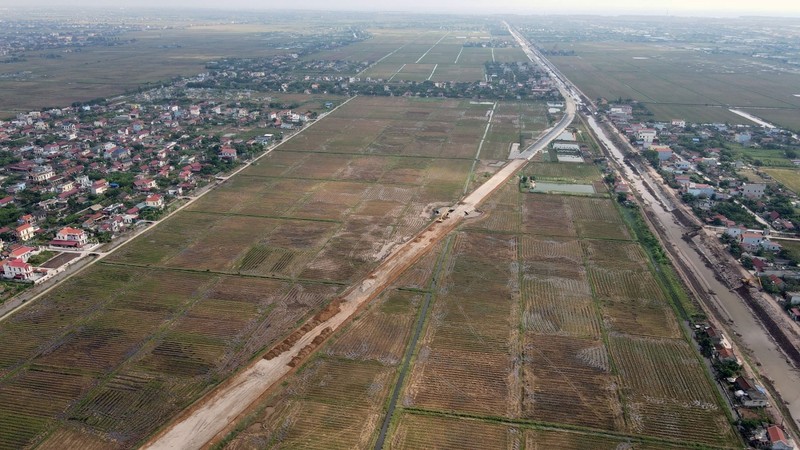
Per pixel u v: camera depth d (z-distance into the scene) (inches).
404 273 3969.0
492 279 3897.6
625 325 3366.1
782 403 2763.3
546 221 4891.7
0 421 2598.4
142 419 2603.3
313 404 2704.2
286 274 3927.2
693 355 3090.6
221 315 3425.2
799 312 3415.4
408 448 2456.9
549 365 3006.9
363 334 3255.4
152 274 3909.9
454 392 2800.2
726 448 2468.0
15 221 4753.9
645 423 2610.7
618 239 4544.8
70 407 2679.6
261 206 5177.2
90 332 3250.5
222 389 2790.4
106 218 4817.9
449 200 5369.1
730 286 3887.8
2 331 3248.0
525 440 2506.2
